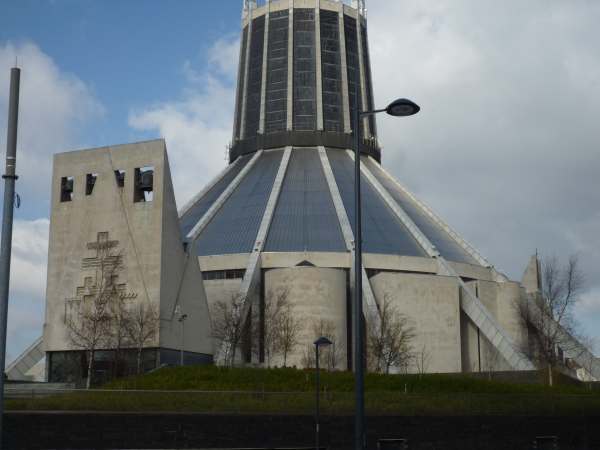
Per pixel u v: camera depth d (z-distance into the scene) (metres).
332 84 108.00
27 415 35.84
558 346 78.88
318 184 96.75
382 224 90.25
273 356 72.62
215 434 37.66
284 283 75.31
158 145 66.69
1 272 19.64
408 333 74.62
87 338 62.62
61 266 67.62
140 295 64.38
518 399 45.41
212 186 102.88
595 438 44.25
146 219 65.69
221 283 79.19
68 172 69.19
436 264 85.19
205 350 69.44
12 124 19.92
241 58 114.19
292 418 38.78
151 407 40.12
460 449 40.34
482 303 83.62
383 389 49.34
